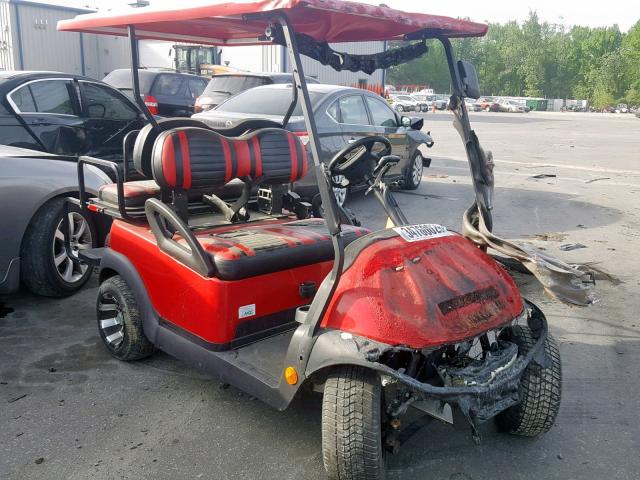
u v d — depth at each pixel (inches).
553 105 2891.2
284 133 162.2
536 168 529.7
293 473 112.7
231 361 122.4
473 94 133.7
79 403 133.7
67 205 185.0
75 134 249.0
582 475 114.5
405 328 100.0
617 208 359.6
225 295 124.1
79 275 195.9
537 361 112.9
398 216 130.0
